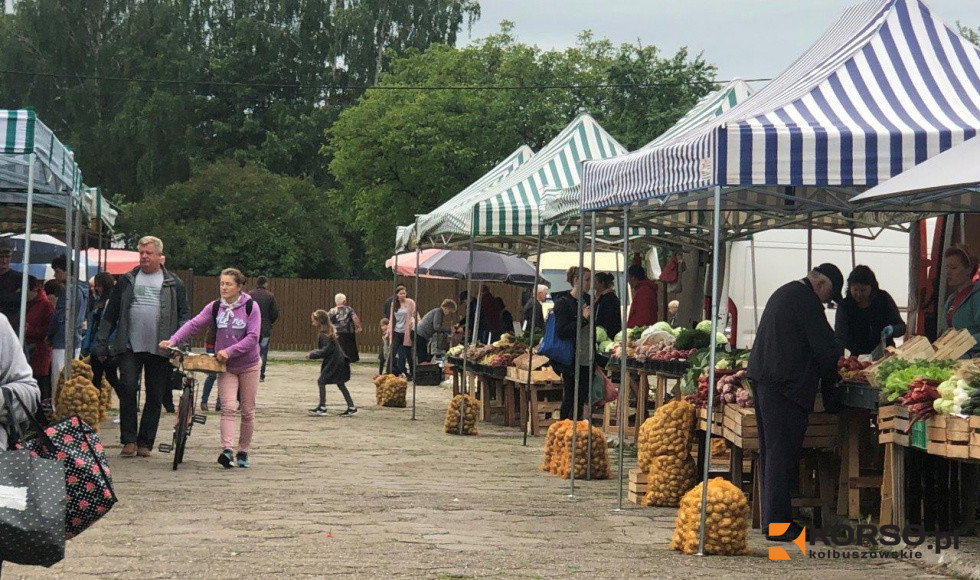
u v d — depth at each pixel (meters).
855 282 11.98
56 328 14.61
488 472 12.76
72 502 5.00
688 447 10.47
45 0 60.16
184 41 62.31
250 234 48.19
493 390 20.92
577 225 15.34
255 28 61.69
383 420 18.88
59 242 22.19
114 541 8.09
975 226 13.68
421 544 8.30
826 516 9.13
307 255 49.66
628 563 7.78
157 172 59.34
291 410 20.12
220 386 12.31
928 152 8.34
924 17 9.70
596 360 15.38
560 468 12.56
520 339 19.39
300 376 29.73
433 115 46.56
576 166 17.27
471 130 46.69
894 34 9.52
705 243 18.45
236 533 8.53
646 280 18.80
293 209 49.03
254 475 11.80
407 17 62.84
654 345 15.12
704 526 8.11
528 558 7.88
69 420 5.12
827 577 7.30
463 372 17.23
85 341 16.11
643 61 46.72
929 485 9.03
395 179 47.78
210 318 12.36
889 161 8.31
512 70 47.75
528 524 9.38
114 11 62.22
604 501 10.80
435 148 45.88
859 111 8.75
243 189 48.94
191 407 12.52
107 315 12.82
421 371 27.69
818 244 19.86
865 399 8.61
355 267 60.62
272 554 7.75
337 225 51.78
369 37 61.41
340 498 10.42
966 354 9.76
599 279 15.97
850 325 12.12
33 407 5.00
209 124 62.72
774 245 19.73
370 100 48.31
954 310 10.96
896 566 7.75
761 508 9.30
